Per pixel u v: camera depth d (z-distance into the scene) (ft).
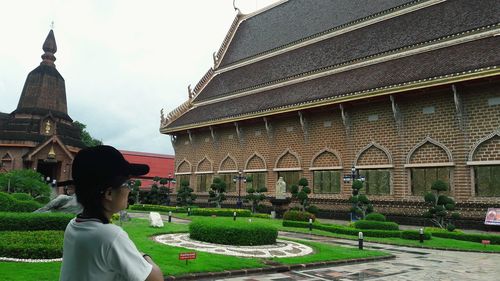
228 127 120.57
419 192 77.92
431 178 76.54
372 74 89.15
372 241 53.78
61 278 6.61
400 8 100.22
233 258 32.58
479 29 78.54
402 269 33.60
